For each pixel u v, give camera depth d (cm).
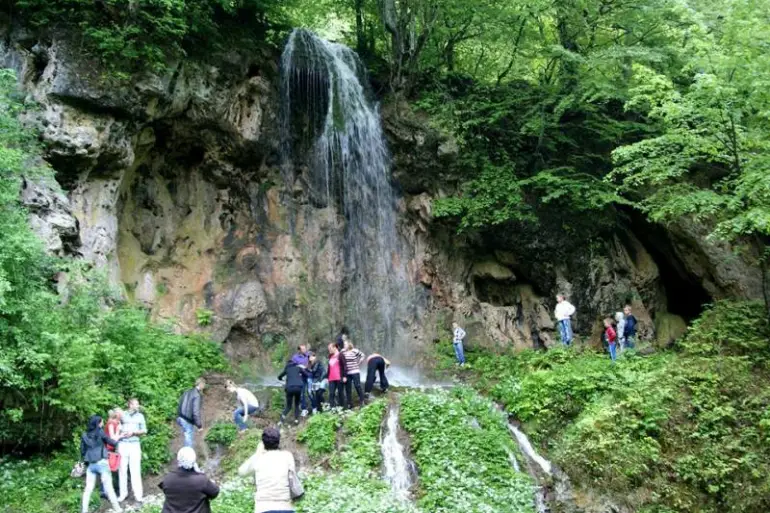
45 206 1503
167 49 1825
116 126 1717
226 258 2070
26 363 1247
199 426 1395
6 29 1631
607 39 2458
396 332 2223
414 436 1467
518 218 2195
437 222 2300
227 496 1189
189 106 1922
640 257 2416
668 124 1809
